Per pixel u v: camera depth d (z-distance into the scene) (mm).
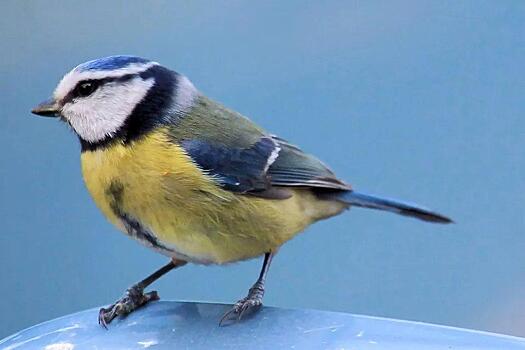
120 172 2303
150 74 2314
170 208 2303
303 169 2326
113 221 2311
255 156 2318
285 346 2268
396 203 2340
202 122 2318
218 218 2309
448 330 2271
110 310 2289
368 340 2266
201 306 2289
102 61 2312
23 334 2283
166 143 2307
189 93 2324
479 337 2270
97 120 2309
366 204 2340
